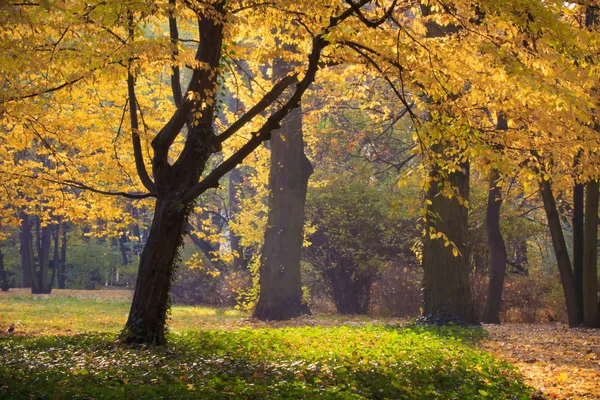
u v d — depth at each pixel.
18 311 23.36
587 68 8.96
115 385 7.11
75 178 16.61
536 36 8.41
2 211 17.00
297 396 7.09
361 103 22.41
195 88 11.75
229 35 11.45
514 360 12.78
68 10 9.18
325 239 27.78
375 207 27.06
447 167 10.06
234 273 32.38
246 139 15.44
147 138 12.66
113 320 21.69
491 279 23.59
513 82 8.75
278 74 22.19
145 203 17.64
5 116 12.62
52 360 9.32
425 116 22.92
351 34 9.68
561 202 27.75
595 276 20.59
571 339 16.52
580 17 12.67
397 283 26.64
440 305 18.44
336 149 30.75
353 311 28.02
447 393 8.36
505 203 28.39
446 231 18.33
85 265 48.16
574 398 8.94
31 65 10.02
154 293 11.63
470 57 10.00
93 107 15.69
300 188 23.72
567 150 10.87
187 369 8.64
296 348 11.81
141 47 9.83
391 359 10.33
